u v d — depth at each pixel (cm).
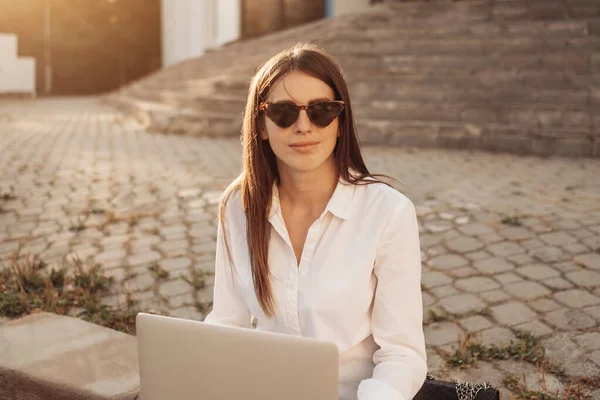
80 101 1939
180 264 480
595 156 905
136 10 2175
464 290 420
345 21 1341
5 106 1697
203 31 2092
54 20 2053
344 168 179
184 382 162
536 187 691
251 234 180
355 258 173
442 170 804
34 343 306
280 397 152
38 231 566
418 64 1140
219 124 1159
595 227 528
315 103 170
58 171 820
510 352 333
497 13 1214
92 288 429
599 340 345
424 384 184
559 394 295
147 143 1079
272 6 1906
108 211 619
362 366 181
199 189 715
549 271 444
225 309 197
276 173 189
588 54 1052
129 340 312
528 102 1023
